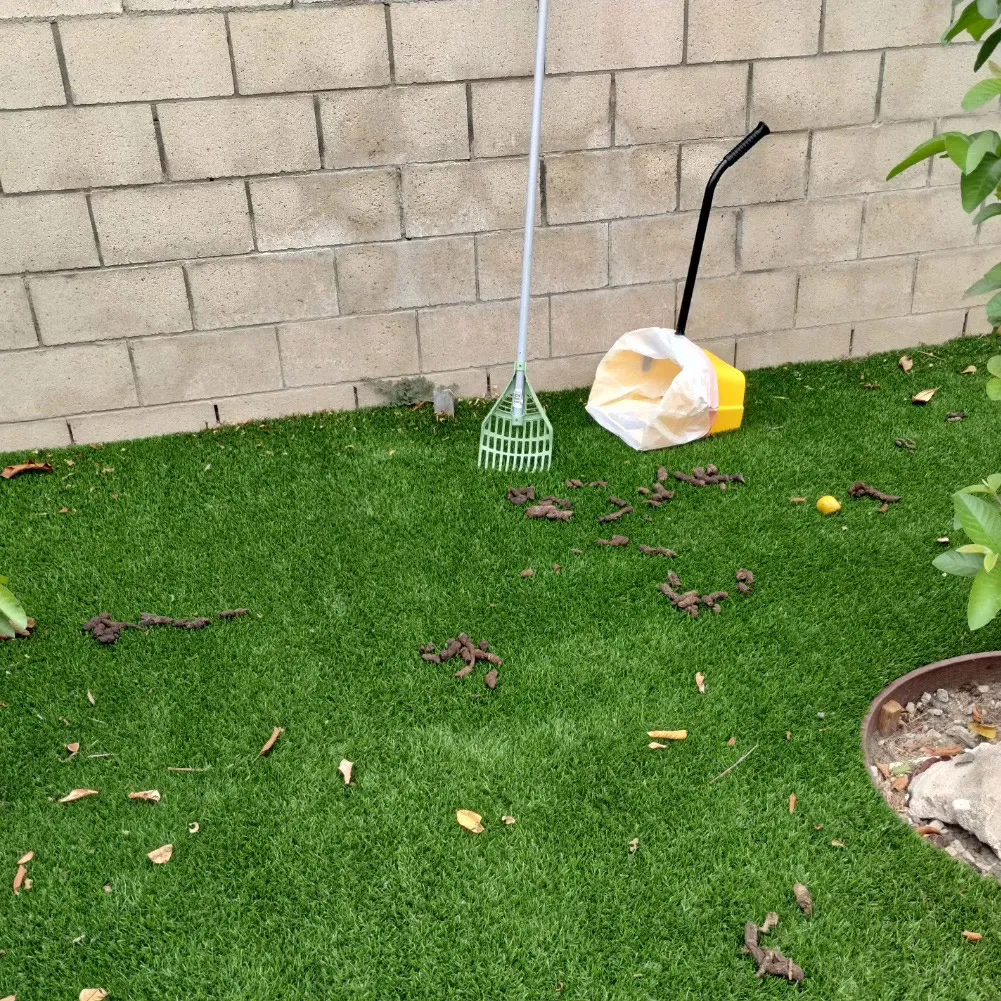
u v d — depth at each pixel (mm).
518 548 2824
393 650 2426
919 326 4027
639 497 3084
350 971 1652
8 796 2027
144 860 1866
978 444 3297
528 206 3182
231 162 3227
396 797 1996
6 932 1732
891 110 3607
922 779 2008
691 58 3365
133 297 3346
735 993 1605
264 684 2318
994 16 1644
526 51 3254
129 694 2297
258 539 2902
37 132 3057
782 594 2586
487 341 3684
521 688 2291
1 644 2465
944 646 2365
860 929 1702
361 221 3396
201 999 1613
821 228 3744
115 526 2984
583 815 1943
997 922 1701
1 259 3189
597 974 1636
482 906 1760
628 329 3764
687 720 2176
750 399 3713
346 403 3689
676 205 3584
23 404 3410
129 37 2998
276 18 3062
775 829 1898
